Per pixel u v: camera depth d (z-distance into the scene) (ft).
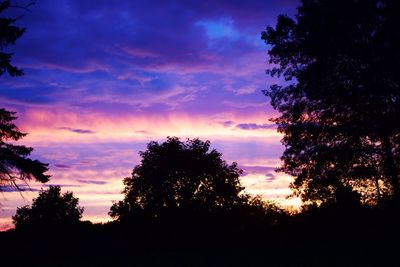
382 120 84.84
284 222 126.93
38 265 103.19
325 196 105.50
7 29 81.41
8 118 94.02
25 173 90.38
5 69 84.64
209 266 81.51
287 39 95.04
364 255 77.20
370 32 84.02
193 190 157.07
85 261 106.83
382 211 102.94
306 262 75.87
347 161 91.50
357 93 84.43
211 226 146.00
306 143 97.86
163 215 152.76
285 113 100.12
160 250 131.44
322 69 87.35
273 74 98.58
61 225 147.43
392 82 81.82
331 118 92.94
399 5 79.00
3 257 116.57
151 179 157.58
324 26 86.02
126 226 153.48
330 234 112.57
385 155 89.92
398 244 85.81
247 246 118.01
